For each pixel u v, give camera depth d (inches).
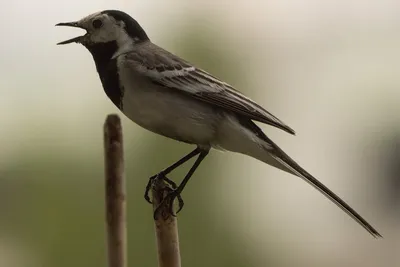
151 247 111.3
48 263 112.0
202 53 113.0
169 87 106.0
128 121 111.7
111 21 106.7
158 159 111.5
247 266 112.7
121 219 102.2
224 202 112.2
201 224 111.8
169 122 106.0
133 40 106.7
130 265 111.3
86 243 111.9
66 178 112.3
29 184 112.3
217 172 112.0
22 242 112.1
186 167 111.6
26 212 112.1
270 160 106.3
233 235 112.3
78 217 112.0
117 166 102.1
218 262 112.0
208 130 106.1
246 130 106.2
